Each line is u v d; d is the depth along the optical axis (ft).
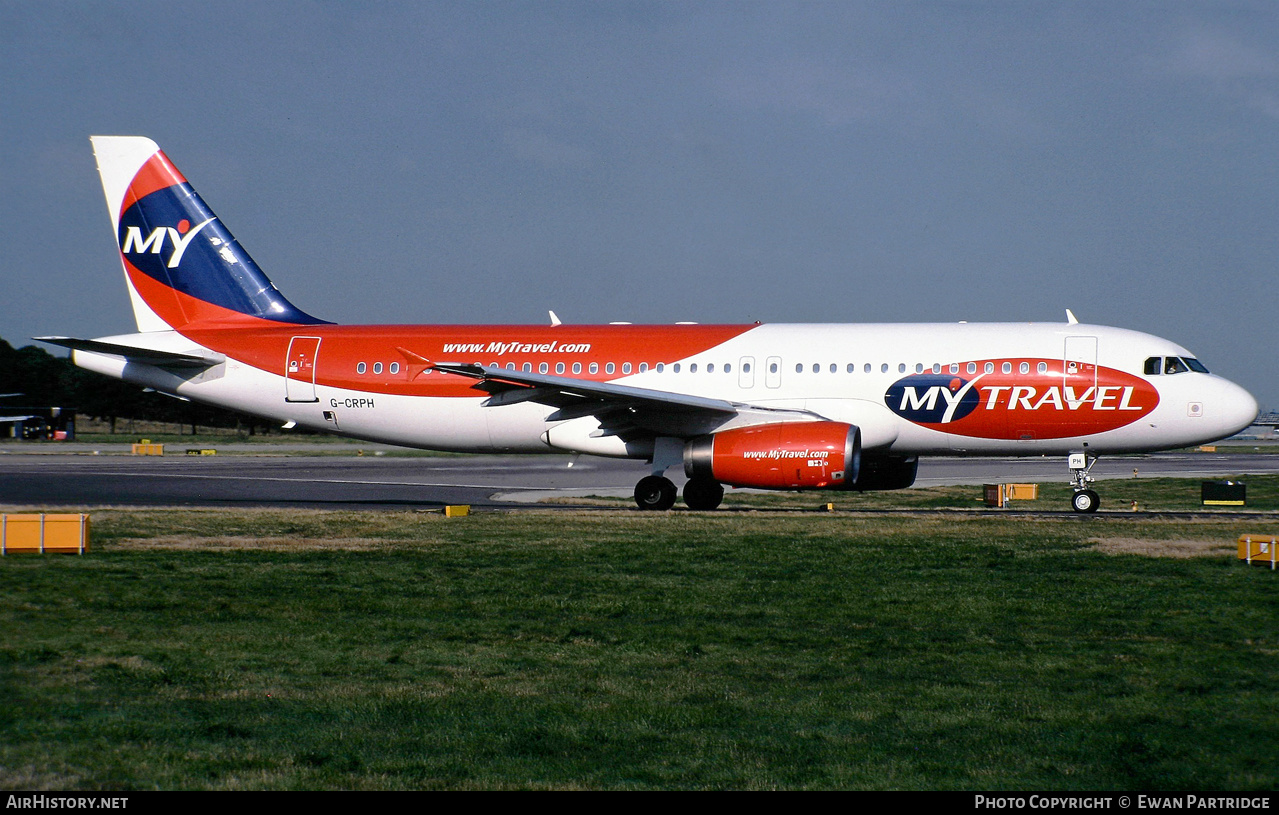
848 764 91.91
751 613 152.05
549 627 143.33
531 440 313.53
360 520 267.18
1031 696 111.65
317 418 322.14
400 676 118.52
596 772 89.51
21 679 116.06
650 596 164.35
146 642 133.80
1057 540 223.71
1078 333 287.89
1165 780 88.69
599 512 291.99
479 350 311.68
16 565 191.42
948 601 159.94
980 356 286.05
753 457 275.59
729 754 94.22
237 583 174.60
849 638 137.18
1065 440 286.46
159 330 334.24
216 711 105.19
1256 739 98.48
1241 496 341.41
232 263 333.21
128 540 227.20
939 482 468.75
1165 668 122.52
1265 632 140.15
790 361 294.46
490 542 223.71
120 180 334.65
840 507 323.37
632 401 278.67
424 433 317.42
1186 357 285.43
